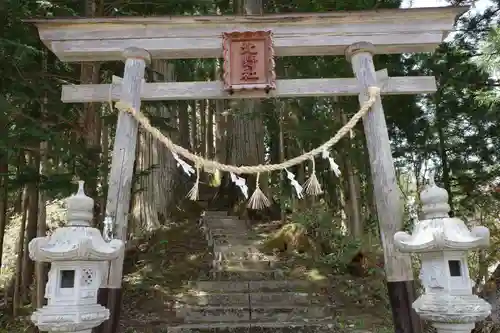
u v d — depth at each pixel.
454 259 3.29
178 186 12.91
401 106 7.98
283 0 9.44
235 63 4.71
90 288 3.22
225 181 12.91
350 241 8.34
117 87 4.73
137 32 4.82
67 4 6.75
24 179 5.80
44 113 6.23
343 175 9.04
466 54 7.64
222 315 6.47
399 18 4.86
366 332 5.95
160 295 7.20
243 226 10.54
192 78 10.38
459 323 3.11
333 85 4.77
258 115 9.84
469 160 7.90
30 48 4.99
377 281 7.67
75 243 3.09
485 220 7.86
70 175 5.86
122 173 4.39
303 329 6.03
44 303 6.40
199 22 4.80
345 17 4.82
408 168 9.15
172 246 9.62
